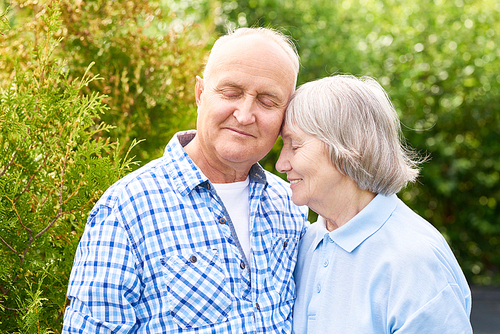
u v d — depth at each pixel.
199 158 1.73
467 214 8.51
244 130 1.60
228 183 1.76
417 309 1.48
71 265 1.99
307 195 1.72
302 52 6.89
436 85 7.87
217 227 1.61
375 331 1.56
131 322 1.48
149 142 3.02
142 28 3.05
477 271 8.58
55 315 2.00
